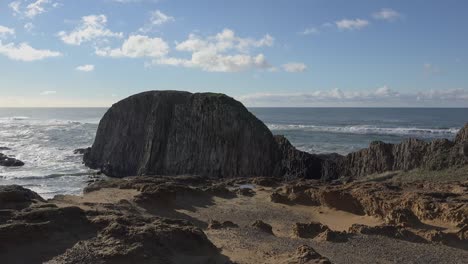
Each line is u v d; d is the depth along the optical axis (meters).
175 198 38.34
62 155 95.88
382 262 22.30
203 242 21.19
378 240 26.44
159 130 80.06
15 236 17.39
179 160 76.94
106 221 20.45
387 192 36.41
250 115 76.94
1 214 19.77
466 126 57.38
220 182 53.41
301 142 103.56
